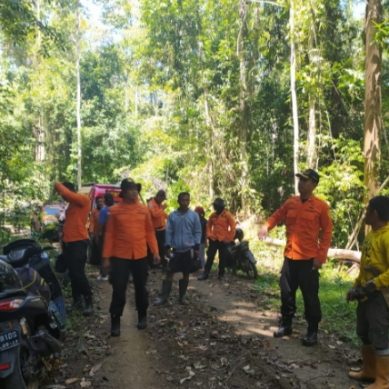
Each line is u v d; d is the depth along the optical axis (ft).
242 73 72.74
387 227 16.05
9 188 45.44
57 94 122.11
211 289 34.65
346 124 60.59
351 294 16.14
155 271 41.55
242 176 73.97
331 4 56.24
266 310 27.94
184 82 83.92
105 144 124.06
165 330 22.93
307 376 17.48
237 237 42.73
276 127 73.41
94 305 27.94
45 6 79.15
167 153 91.45
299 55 55.42
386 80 61.77
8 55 96.17
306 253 20.54
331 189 52.65
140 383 16.83
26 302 14.06
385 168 51.93
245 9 69.82
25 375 13.71
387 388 15.71
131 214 21.90
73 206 25.49
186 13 81.61
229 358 19.12
